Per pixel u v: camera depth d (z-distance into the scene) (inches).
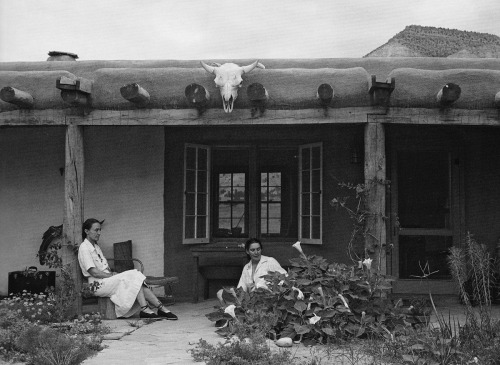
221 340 228.2
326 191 357.1
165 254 358.9
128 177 364.5
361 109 278.5
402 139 361.4
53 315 267.3
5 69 346.9
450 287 354.9
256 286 256.1
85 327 246.1
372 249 269.6
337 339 213.2
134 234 361.7
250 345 195.8
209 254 338.0
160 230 359.9
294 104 282.2
